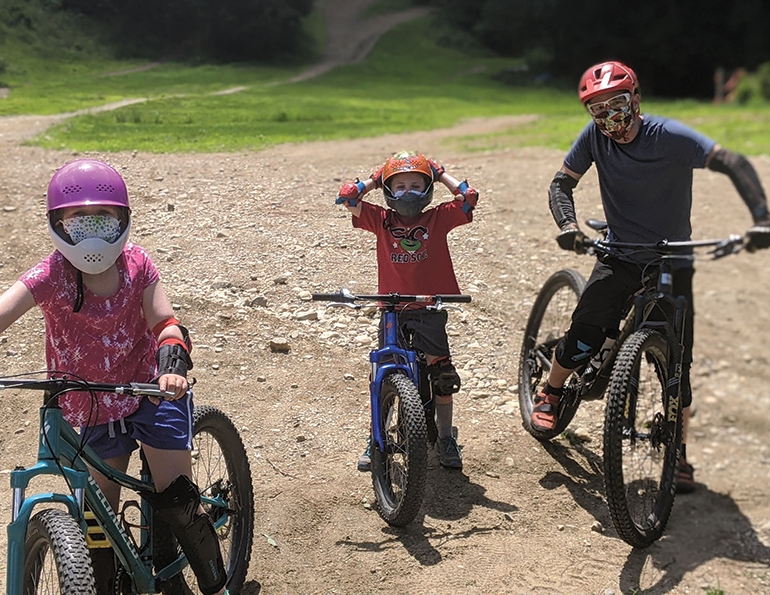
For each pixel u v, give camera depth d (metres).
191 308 5.03
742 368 6.21
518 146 10.02
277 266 5.46
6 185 6.05
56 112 8.04
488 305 5.61
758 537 4.14
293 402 4.48
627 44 43.19
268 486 3.91
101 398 2.79
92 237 2.62
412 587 3.37
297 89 20.22
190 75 12.84
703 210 7.99
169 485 2.79
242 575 3.29
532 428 4.38
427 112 17.89
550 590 3.43
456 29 51.16
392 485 3.80
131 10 12.37
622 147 3.84
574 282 4.46
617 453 3.51
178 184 6.34
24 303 2.66
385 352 3.81
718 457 5.14
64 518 2.46
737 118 18.03
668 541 4.03
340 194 3.97
